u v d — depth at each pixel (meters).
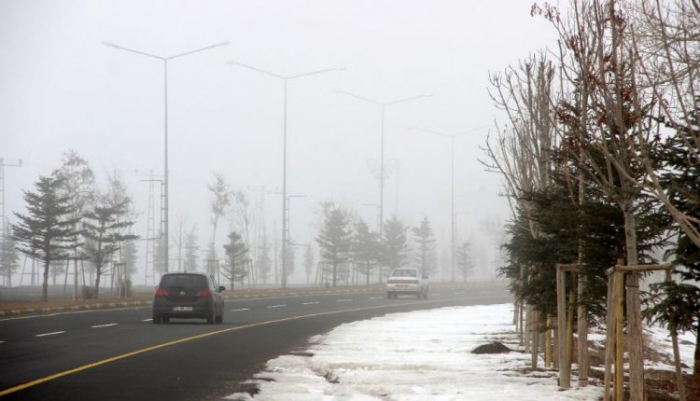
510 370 31.06
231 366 31.56
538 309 28.84
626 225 20.22
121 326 52.31
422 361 34.00
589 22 20.64
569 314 27.22
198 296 56.00
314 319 64.81
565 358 25.88
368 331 52.50
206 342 41.88
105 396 23.80
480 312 79.19
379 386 25.89
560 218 23.97
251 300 95.94
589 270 23.86
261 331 50.72
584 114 20.67
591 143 20.70
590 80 19.86
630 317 19.95
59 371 29.36
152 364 31.84
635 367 19.70
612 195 19.91
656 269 19.23
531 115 29.64
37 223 96.19
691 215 21.33
